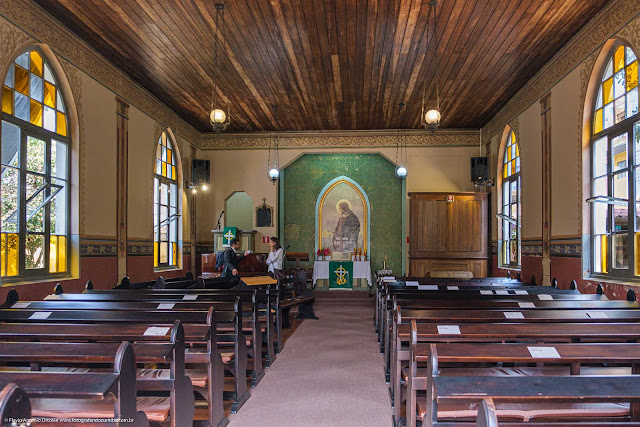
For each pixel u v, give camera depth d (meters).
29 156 6.39
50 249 6.84
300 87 9.52
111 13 6.48
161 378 3.09
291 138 13.35
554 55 7.89
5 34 5.66
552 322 4.10
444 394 2.02
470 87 9.49
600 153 6.83
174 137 11.45
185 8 6.32
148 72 8.75
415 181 13.01
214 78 9.02
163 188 11.04
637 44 5.64
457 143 12.98
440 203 11.95
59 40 6.78
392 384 4.59
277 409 4.38
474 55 7.87
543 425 2.29
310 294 9.84
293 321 9.39
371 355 6.51
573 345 2.73
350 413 4.27
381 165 13.91
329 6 6.23
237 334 4.40
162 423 3.40
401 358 3.94
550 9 6.31
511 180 10.69
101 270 7.94
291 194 14.02
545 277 8.35
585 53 6.89
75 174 7.27
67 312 4.05
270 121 12.27
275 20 6.64
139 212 9.45
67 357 2.68
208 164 12.58
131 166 9.12
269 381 5.28
